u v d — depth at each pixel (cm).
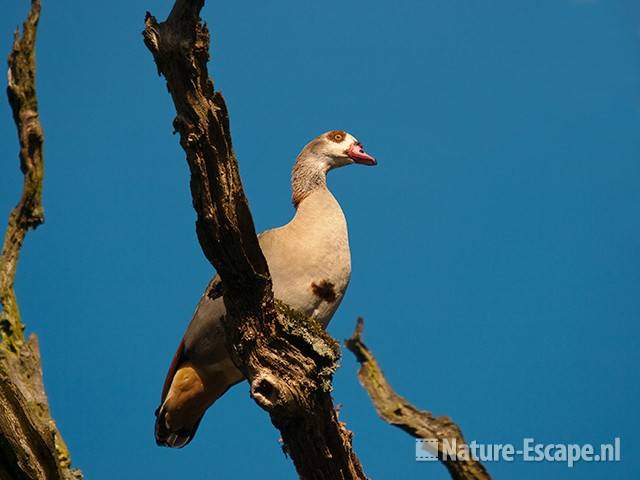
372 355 1177
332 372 989
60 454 1031
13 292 1115
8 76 1199
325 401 995
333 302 1370
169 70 887
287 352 993
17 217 1159
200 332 1330
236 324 993
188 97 891
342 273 1370
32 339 1090
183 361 1368
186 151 905
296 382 984
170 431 1391
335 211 1394
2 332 1079
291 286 1334
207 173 913
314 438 1010
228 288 977
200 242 951
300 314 1015
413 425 1109
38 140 1185
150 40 882
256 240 950
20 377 1052
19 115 1188
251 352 994
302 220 1380
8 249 1142
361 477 1062
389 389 1159
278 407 978
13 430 979
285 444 1046
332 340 1012
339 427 1033
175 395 1354
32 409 1020
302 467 1041
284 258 1340
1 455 977
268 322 989
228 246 941
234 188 926
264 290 975
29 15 1221
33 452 989
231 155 920
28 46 1210
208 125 897
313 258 1345
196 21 875
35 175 1177
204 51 880
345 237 1384
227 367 1341
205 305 1330
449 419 1123
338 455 1030
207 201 921
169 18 881
